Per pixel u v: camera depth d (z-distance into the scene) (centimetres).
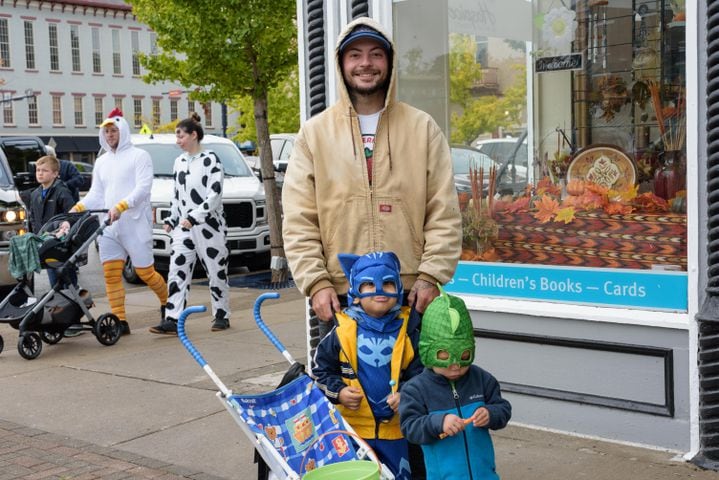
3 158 1160
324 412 379
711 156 473
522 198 577
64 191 947
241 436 568
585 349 531
